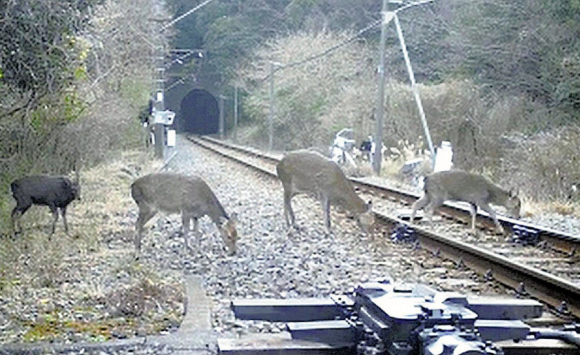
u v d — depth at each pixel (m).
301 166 12.62
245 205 16.58
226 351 4.90
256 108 63.41
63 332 6.28
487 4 35.19
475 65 35.81
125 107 26.03
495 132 32.56
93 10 14.61
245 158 37.59
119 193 17.00
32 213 12.92
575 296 7.28
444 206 14.89
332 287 8.19
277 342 5.19
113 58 20.52
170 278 8.62
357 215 11.95
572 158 20.00
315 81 53.59
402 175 25.05
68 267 9.09
